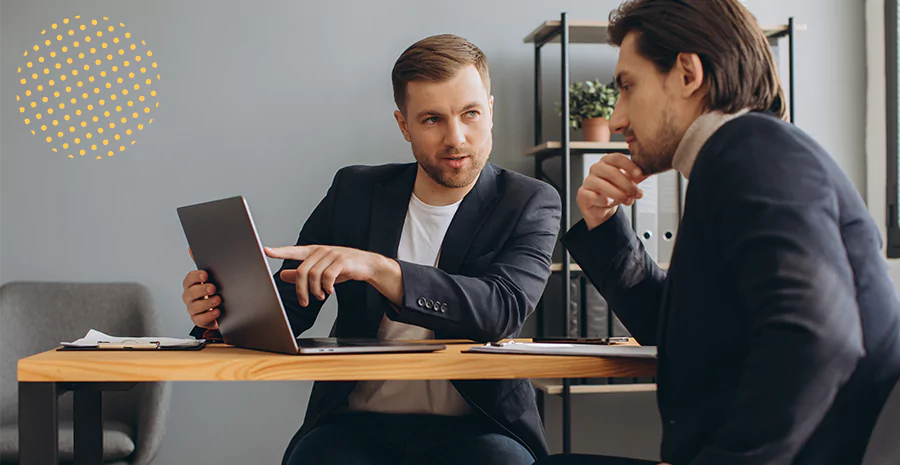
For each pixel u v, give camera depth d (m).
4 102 2.86
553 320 3.04
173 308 2.90
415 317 1.31
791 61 2.87
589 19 3.10
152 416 2.28
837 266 0.84
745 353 0.92
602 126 2.85
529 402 1.52
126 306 2.64
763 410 0.83
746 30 1.01
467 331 1.35
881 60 3.13
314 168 2.97
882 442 0.85
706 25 1.01
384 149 3.00
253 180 2.94
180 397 2.89
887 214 3.10
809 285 0.83
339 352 1.18
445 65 1.46
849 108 3.21
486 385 1.45
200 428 2.90
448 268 1.54
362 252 1.29
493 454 1.41
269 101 2.95
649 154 1.08
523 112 3.06
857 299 0.88
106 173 2.88
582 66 3.07
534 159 3.06
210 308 1.33
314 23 2.97
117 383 1.19
